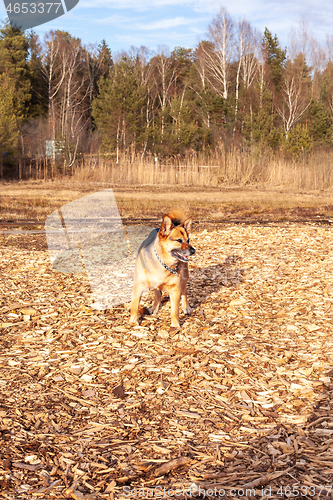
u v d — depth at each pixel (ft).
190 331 16.11
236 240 32.71
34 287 20.97
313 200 62.44
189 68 203.00
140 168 87.45
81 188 75.25
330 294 19.92
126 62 121.80
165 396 11.79
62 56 161.68
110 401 11.52
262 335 15.75
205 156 99.96
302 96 149.48
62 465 9.01
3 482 8.40
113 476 8.73
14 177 92.48
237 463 9.11
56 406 11.22
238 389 12.16
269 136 110.32
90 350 14.53
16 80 132.77
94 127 153.99
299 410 11.10
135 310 16.65
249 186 84.48
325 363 13.55
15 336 15.46
